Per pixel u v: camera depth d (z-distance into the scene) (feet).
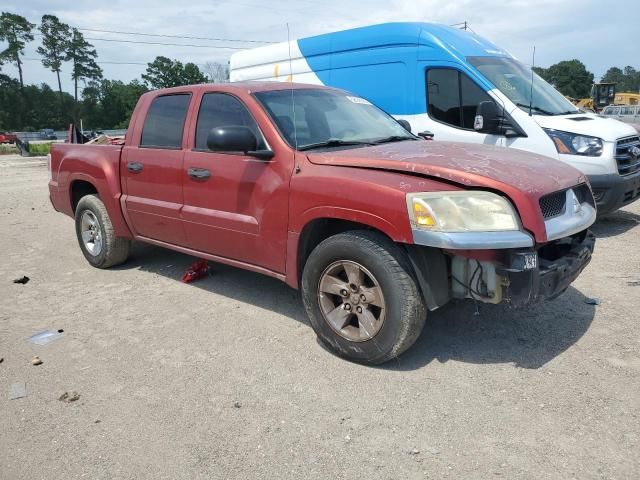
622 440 8.91
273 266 13.47
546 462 8.48
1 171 67.92
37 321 14.97
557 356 11.78
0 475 8.73
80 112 338.34
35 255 22.31
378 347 11.27
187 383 11.29
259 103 13.87
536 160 12.50
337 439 9.28
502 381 10.85
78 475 8.67
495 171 10.94
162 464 8.84
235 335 13.53
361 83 26.55
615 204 21.61
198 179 14.78
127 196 17.54
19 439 9.64
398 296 10.84
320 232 12.75
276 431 9.56
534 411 9.80
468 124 23.13
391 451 8.91
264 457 8.91
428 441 9.11
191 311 15.24
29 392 11.19
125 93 343.46
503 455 8.68
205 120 15.05
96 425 9.96
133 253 21.38
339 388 10.85
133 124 17.43
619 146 21.25
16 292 17.49
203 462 8.85
